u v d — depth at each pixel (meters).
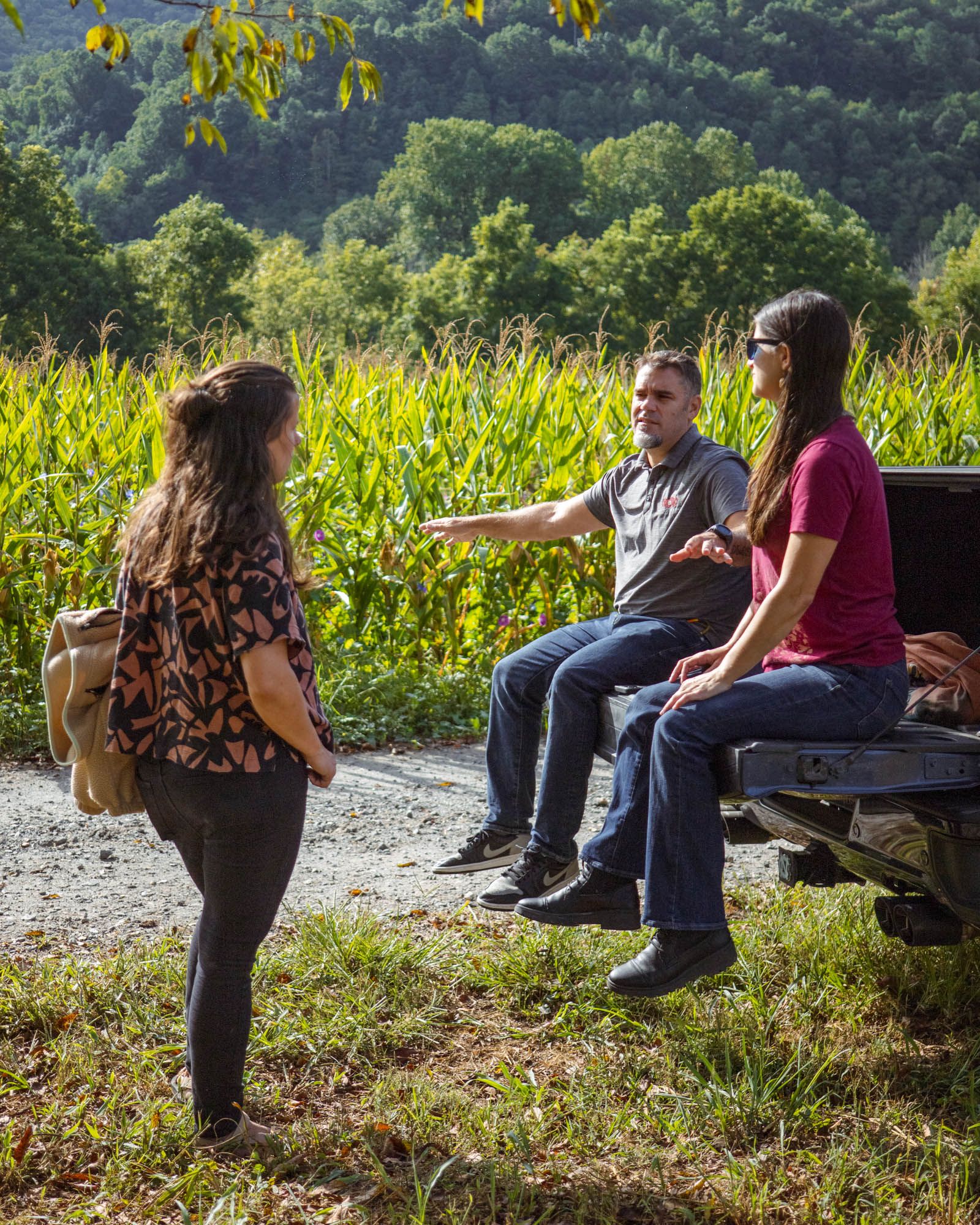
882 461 8.26
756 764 2.69
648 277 72.44
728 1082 2.87
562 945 3.61
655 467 3.76
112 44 2.43
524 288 73.25
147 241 73.56
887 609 2.90
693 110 195.12
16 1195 2.48
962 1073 2.93
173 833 2.66
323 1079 2.99
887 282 68.75
